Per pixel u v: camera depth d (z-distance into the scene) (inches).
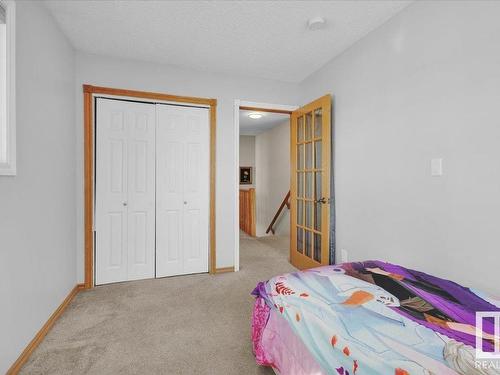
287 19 83.8
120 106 110.5
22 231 62.2
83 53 104.7
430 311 45.9
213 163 122.7
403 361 33.3
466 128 61.6
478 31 59.1
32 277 66.6
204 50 103.6
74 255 99.7
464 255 62.1
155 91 114.3
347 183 102.5
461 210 62.7
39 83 72.1
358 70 96.5
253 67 119.0
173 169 118.4
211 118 122.7
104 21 84.9
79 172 104.0
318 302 49.9
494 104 56.4
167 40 96.7
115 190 110.0
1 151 55.3
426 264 71.2
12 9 56.6
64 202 90.2
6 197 56.0
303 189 130.0
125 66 110.3
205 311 86.6
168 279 115.0
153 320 80.5
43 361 61.5
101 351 65.4
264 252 161.5
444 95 66.4
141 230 113.7
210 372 58.5
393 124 81.7
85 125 104.1
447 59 65.6
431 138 69.8
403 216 78.2
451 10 64.6
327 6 77.3
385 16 81.9
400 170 79.2
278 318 55.7
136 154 112.8
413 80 74.9
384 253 85.1
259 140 269.4
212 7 78.2
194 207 122.0
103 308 88.0
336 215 109.0
